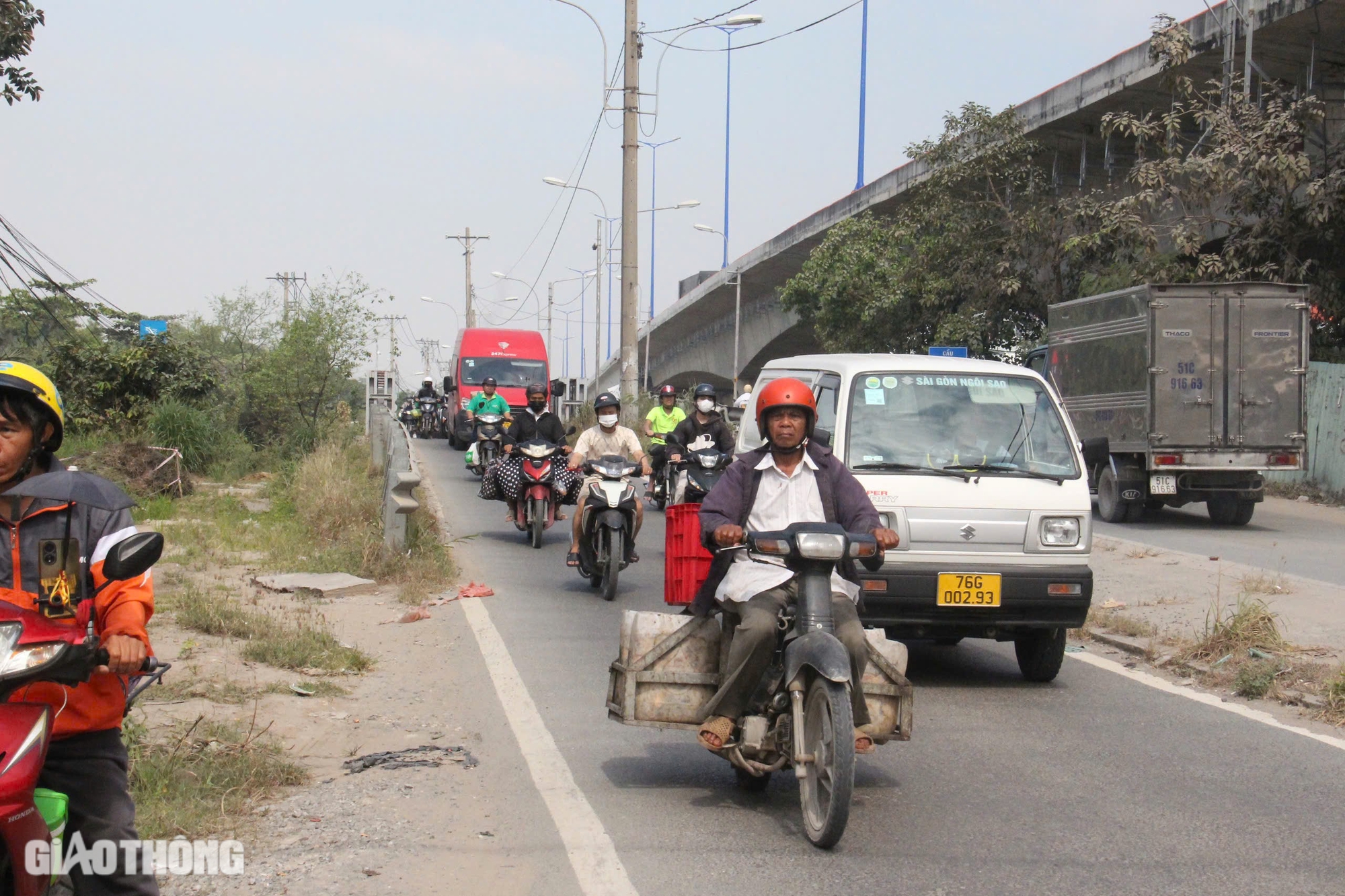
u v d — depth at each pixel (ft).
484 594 35.55
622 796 18.22
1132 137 95.91
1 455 10.50
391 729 21.53
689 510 25.12
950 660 29.07
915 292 108.06
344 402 102.01
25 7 50.08
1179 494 58.70
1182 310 57.72
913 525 25.07
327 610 32.63
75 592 10.23
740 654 16.69
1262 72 76.69
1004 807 17.90
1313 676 25.52
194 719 20.72
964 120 98.17
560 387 74.64
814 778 16.16
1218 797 18.43
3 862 9.40
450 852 15.69
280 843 15.80
